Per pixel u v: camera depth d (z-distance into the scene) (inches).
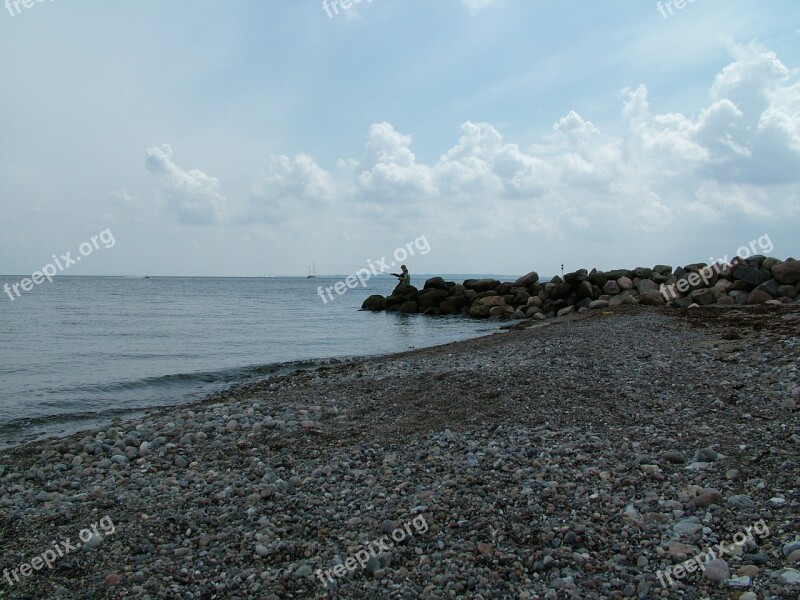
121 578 249.1
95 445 439.8
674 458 336.5
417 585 232.8
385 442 423.8
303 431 463.5
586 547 251.6
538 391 514.3
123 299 2864.2
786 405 406.3
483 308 1694.1
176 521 301.7
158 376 801.6
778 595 202.7
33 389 725.9
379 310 2085.4
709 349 624.7
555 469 335.6
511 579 232.8
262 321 1678.2
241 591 235.6
